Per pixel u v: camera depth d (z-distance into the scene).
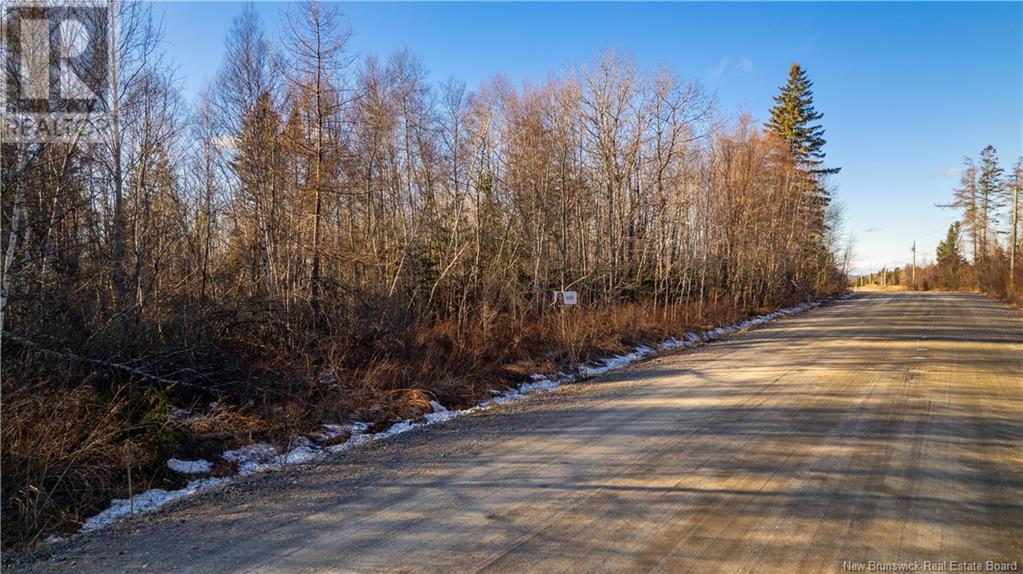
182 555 4.21
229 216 14.43
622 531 4.45
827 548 4.12
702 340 20.20
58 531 4.70
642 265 25.03
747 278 31.92
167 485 5.80
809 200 42.62
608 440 7.16
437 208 20.22
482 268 17.95
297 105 12.50
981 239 59.06
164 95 12.59
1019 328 21.03
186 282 11.13
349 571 3.89
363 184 16.05
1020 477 5.60
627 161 24.69
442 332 14.12
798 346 16.94
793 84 45.59
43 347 7.14
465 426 8.38
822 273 48.97
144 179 11.48
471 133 20.41
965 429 7.40
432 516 4.84
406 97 20.08
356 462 6.64
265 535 4.54
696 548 4.14
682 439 7.08
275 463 6.72
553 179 21.31
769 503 4.97
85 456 5.65
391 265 15.91
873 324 23.36
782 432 7.31
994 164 58.00
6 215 7.44
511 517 4.77
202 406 8.15
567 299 15.13
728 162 28.31
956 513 4.74
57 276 8.03
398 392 10.07
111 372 7.52
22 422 5.68
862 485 5.39
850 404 8.90
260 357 10.55
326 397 9.03
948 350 15.21
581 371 13.49
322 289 12.75
